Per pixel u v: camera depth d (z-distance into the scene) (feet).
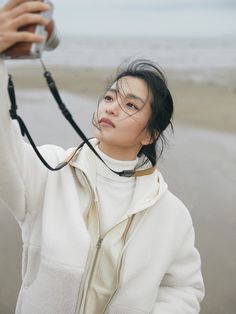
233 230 14.89
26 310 5.78
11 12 4.31
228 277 12.37
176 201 6.39
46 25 4.41
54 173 5.94
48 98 37.45
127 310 5.83
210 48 98.32
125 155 6.01
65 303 5.60
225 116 32.83
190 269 6.53
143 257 5.94
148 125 5.93
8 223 14.69
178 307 6.30
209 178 19.06
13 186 5.35
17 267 12.51
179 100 38.70
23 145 5.56
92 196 5.83
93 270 5.68
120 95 5.82
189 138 25.67
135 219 5.98
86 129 26.25
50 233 5.64
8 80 4.73
